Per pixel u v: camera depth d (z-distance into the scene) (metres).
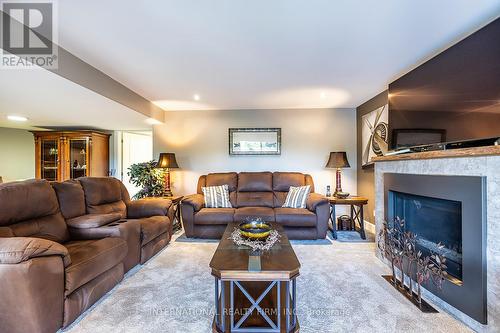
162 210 3.12
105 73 2.70
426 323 1.59
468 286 1.56
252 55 2.29
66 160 4.65
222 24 1.79
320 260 2.64
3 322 1.33
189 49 2.17
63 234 2.13
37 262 1.35
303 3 1.57
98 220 2.22
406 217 2.34
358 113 4.25
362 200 3.43
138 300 1.86
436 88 2.05
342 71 2.68
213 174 4.17
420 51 2.21
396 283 2.09
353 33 1.92
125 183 5.32
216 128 4.46
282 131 4.42
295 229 3.32
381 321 1.61
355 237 3.47
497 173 1.42
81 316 1.65
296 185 3.96
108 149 5.14
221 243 1.95
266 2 1.56
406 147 2.44
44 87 2.38
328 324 1.58
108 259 1.91
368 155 3.87
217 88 3.25
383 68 2.59
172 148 4.51
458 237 1.73
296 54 2.28
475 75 1.67
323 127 4.38
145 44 2.07
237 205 3.84
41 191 2.08
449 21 1.76
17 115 3.69
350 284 2.10
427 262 1.82
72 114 3.62
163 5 1.57
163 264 2.55
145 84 3.07
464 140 1.75
